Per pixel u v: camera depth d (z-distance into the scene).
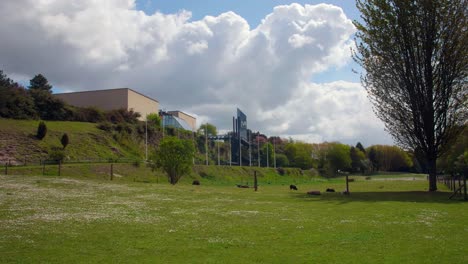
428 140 38.97
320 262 10.94
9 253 11.94
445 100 38.47
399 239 13.93
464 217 19.44
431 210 22.30
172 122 133.00
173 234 15.12
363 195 34.25
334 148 141.50
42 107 92.31
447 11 36.97
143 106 124.56
